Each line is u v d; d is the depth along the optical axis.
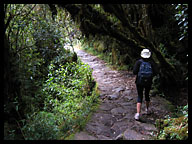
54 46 5.09
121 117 4.29
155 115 4.60
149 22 7.34
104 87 6.62
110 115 4.35
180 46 7.68
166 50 7.73
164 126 3.74
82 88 5.55
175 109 5.12
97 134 3.45
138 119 4.13
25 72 3.66
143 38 5.45
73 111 4.22
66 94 4.97
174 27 7.91
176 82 6.70
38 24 4.29
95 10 4.48
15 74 3.27
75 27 5.19
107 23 4.76
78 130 3.47
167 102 5.61
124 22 4.86
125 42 5.51
